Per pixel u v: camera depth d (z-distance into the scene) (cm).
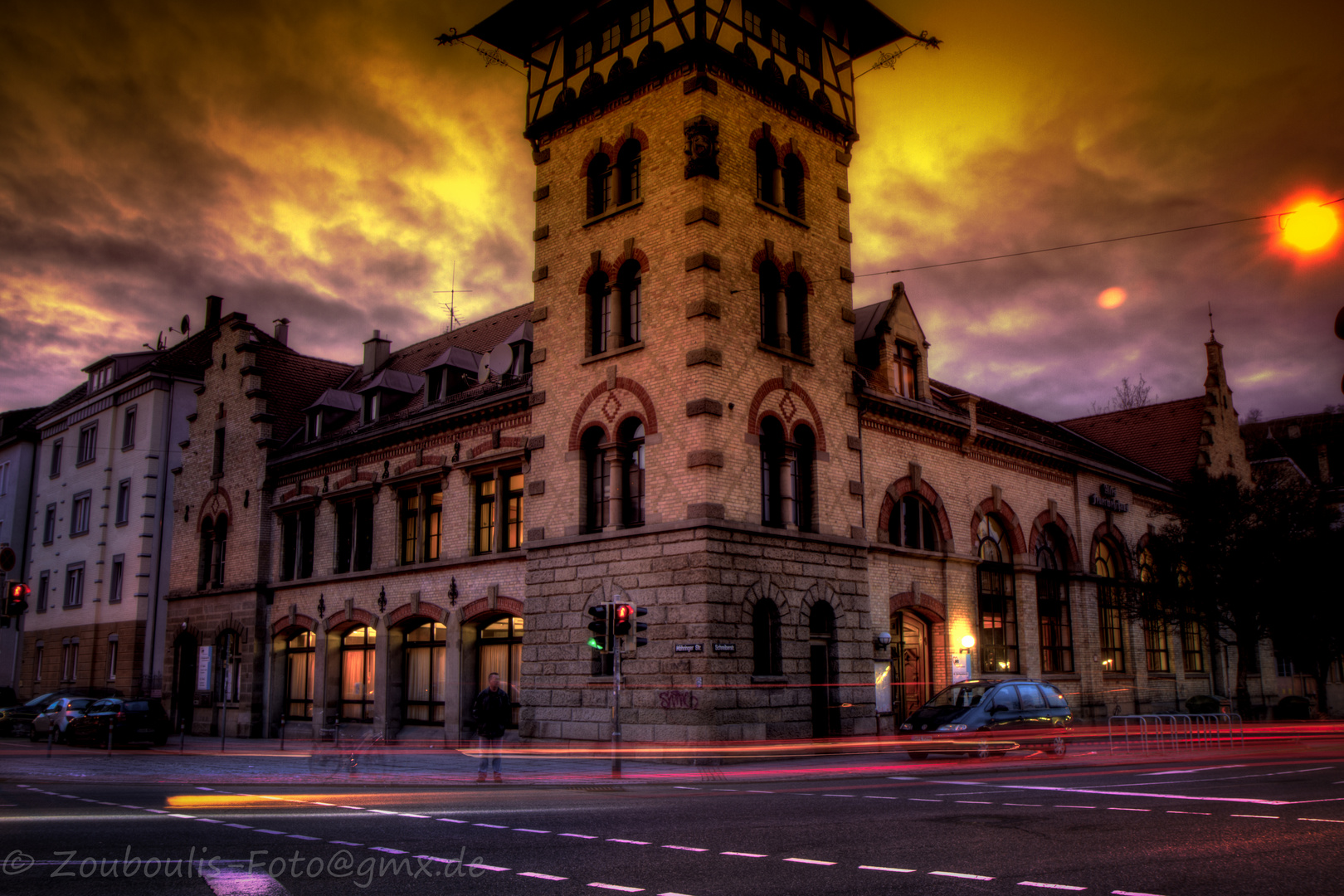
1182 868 812
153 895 727
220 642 3356
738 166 2322
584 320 2398
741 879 778
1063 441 3934
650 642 2117
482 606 2569
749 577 2138
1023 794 1377
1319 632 3297
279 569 3266
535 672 2348
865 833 1019
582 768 1906
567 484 2358
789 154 2472
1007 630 2938
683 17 2308
